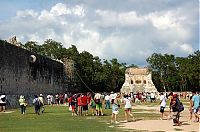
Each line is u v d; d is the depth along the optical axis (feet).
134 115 127.44
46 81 268.62
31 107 189.67
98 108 128.47
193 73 459.73
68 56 433.07
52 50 441.27
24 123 96.84
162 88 536.01
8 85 188.75
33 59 231.50
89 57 451.53
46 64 270.67
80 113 129.80
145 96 289.94
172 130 79.05
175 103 89.66
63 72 325.83
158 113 138.62
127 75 415.44
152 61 534.78
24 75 217.97
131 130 79.41
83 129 81.87
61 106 205.05
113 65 542.16
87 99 131.03
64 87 322.14
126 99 105.50
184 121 100.12
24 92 215.72
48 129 81.76
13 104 181.68
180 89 526.57
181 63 503.61
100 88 477.77
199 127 81.15
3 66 183.01
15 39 262.88
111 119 108.47
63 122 100.32
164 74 534.78
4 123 96.78
